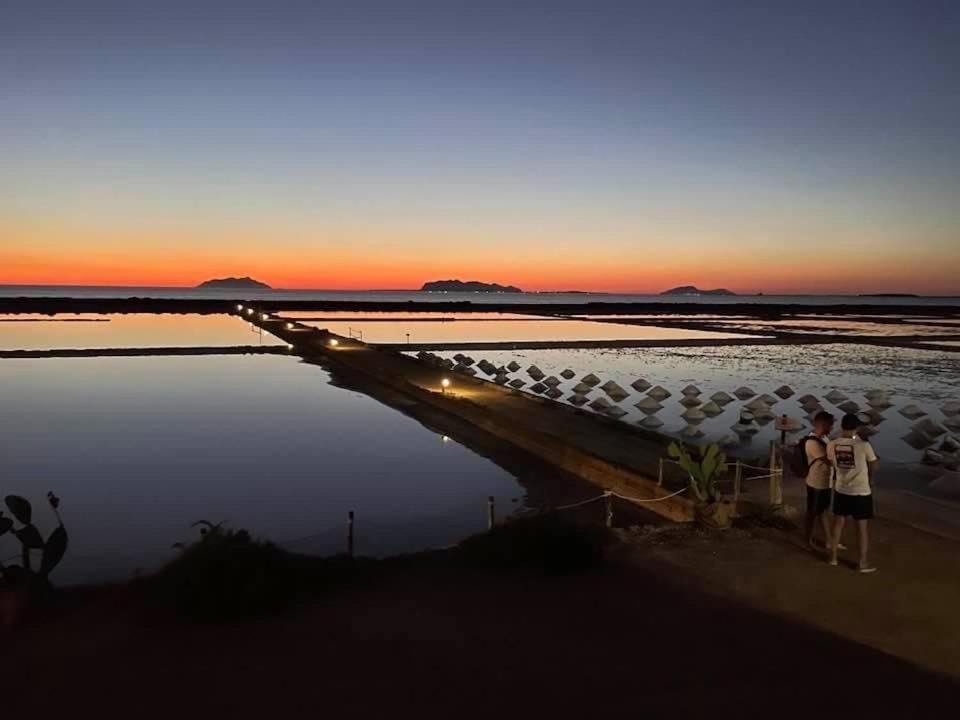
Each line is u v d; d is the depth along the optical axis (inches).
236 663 219.9
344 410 888.9
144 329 2151.8
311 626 246.2
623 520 455.5
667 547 335.0
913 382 1226.0
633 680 211.0
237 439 715.4
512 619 253.9
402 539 433.1
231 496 519.5
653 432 683.4
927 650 231.6
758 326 2728.8
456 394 922.7
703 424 852.6
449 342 1878.7
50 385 1033.5
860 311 4480.8
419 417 851.4
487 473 598.9
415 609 261.7
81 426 762.2
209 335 1953.7
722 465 400.5
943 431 767.1
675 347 1814.7
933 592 280.1
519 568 298.2
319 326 2516.0
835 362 1513.3
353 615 255.8
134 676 211.8
